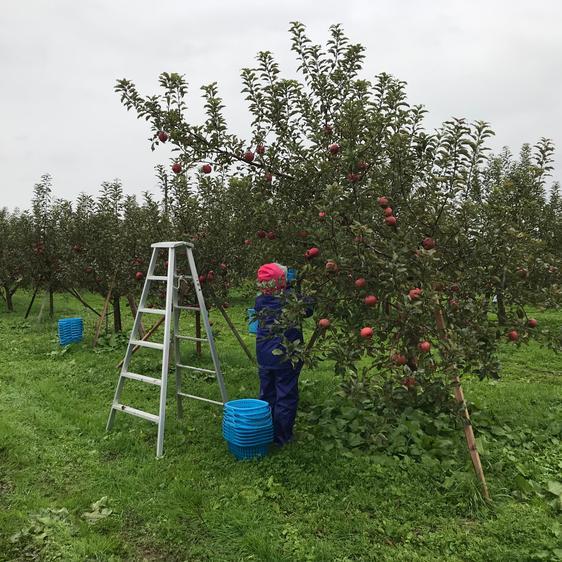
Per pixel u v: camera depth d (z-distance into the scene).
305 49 5.05
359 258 3.64
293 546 3.13
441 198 3.96
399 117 4.21
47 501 3.68
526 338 3.94
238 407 4.57
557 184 11.10
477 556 3.01
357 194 4.13
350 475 4.02
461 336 3.63
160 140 4.82
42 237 12.46
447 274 4.12
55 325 12.36
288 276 4.77
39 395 6.30
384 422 4.19
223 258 7.76
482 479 3.77
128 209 9.85
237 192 5.18
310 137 4.53
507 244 3.94
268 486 3.86
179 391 5.47
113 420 5.19
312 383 6.62
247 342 10.23
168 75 4.64
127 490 3.86
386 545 3.18
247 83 5.01
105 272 10.27
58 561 2.97
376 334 3.72
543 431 5.06
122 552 3.14
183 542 3.22
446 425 4.91
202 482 3.96
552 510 3.54
